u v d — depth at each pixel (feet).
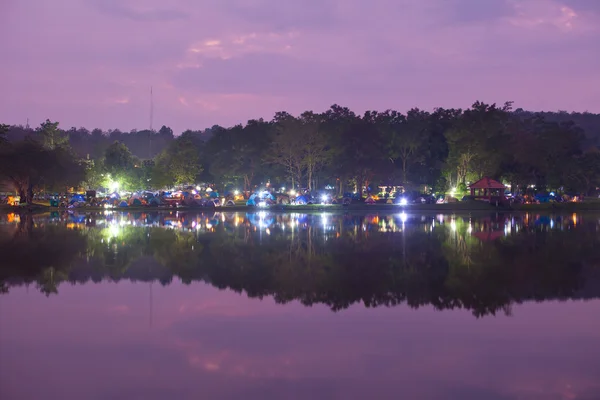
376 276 73.87
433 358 40.63
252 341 44.70
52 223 170.81
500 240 119.34
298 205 285.02
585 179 390.83
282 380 36.27
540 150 359.66
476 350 42.47
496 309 55.72
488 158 338.13
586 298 60.59
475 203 285.43
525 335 46.55
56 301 58.80
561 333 47.11
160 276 73.72
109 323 49.96
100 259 88.84
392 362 39.78
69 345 43.55
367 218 201.05
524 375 37.29
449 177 358.64
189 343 44.11
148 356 40.93
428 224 168.76
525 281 70.74
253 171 413.18
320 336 46.09
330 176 387.34
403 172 378.32
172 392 34.27
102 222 175.63
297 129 341.21
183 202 283.38
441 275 74.69
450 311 54.90
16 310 54.80
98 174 446.19
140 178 457.68
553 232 140.46
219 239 119.55
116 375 37.09
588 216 223.30
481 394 34.12
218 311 54.60
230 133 460.14
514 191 387.14
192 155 415.23
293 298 60.54
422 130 380.37
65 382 35.83
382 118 393.50
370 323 50.34
